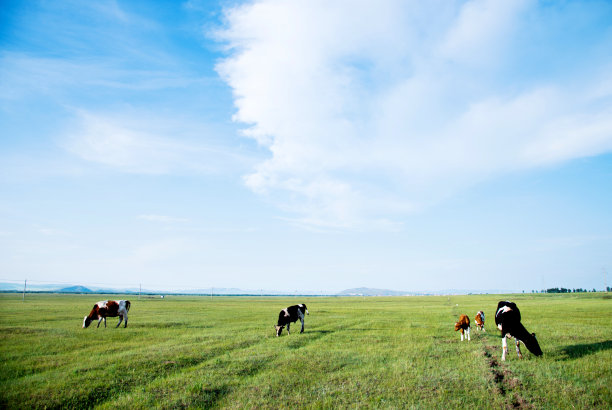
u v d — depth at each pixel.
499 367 13.31
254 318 33.28
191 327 25.86
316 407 9.70
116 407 9.75
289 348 17.36
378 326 26.47
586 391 10.55
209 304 68.19
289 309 23.06
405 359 14.66
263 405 9.84
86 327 24.98
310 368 13.42
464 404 9.77
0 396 10.34
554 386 11.05
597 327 23.45
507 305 15.36
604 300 74.50
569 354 15.22
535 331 21.62
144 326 26.33
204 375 12.47
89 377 12.18
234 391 10.97
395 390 10.94
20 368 13.44
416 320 31.23
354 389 11.02
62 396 10.39
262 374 12.65
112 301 25.77
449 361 14.42
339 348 17.30
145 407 9.72
